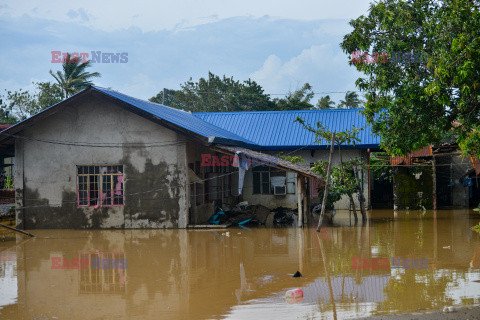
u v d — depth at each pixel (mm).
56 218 18094
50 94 42188
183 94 48562
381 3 12148
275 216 19984
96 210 17938
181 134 17438
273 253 12625
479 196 24469
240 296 8594
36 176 18281
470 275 9727
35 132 18328
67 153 18156
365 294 8531
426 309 7605
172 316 7570
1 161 26469
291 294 8508
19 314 7789
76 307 8141
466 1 10438
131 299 8555
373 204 26531
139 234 16359
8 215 19906
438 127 11422
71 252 13117
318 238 15000
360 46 12211
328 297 8391
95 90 17281
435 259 11391
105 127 17984
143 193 17703
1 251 13391
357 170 20594
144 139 17734
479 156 11000
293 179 23969
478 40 9680
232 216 20109
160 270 10789
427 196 23047
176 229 17375
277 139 24484
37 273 10656
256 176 24375
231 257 12172
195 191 18406
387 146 12109
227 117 27078
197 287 9281
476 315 7246
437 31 10977
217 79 47750
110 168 18062
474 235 14938
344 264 11055
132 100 18500
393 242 13898
